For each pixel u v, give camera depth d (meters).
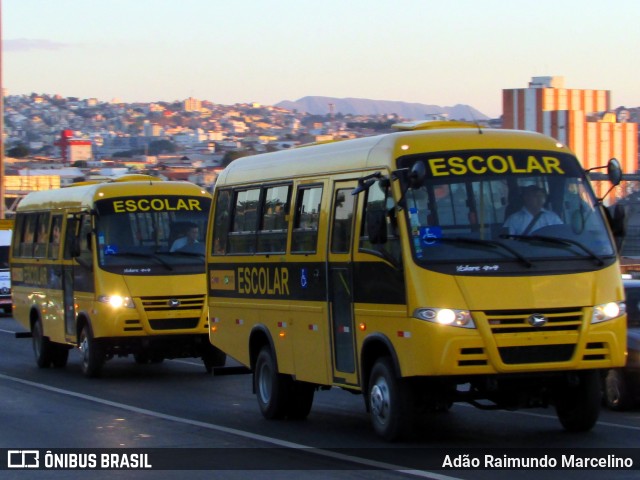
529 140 12.95
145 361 22.58
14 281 27.02
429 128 13.81
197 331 21.38
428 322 11.76
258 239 15.88
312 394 15.34
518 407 12.68
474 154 12.63
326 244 13.88
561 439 12.93
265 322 15.59
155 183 22.30
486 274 11.88
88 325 21.52
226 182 17.25
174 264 21.45
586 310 12.01
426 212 12.21
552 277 11.98
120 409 16.84
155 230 21.67
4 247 42.09
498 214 12.31
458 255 11.99
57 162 137.75
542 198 12.50
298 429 14.44
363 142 13.55
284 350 15.04
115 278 21.08
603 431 13.50
